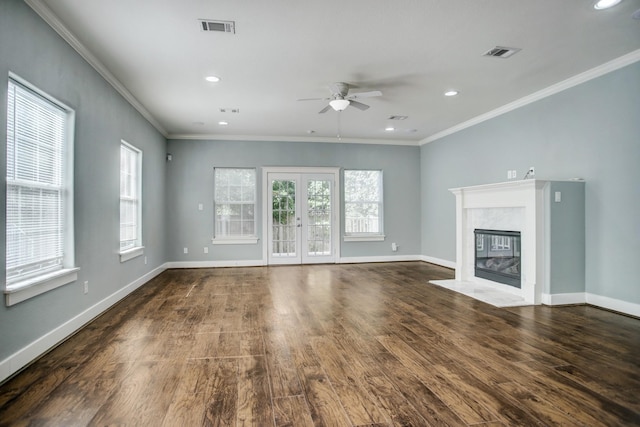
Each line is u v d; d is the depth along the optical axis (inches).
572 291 164.7
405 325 134.7
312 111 218.4
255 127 259.4
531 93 189.2
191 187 280.5
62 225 122.7
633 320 140.2
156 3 105.4
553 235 163.0
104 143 153.3
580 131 165.8
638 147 142.6
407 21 117.5
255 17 114.1
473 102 204.1
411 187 311.0
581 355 106.2
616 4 107.8
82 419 72.7
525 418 73.6
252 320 140.9
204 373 94.1
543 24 119.7
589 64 152.1
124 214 187.9
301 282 219.3
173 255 278.4
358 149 303.9
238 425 70.9
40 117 110.2
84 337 121.3
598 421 72.6
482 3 107.3
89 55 135.6
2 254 89.7
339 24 119.0
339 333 125.9
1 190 89.3
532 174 191.5
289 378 91.5
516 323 137.0
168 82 169.0
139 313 150.8
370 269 269.6
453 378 91.7
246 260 286.8
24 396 81.8
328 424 71.3
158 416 73.9
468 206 216.1
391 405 78.6
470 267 219.6
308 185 296.7
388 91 185.2
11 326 92.2
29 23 100.0
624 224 148.2
